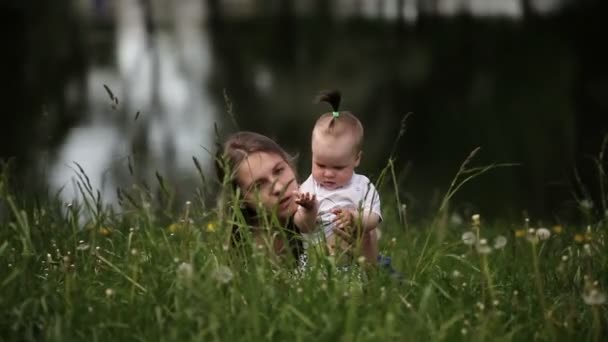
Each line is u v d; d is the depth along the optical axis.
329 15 48.31
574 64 31.38
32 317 5.08
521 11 44.47
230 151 6.01
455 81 30.27
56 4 43.31
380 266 5.40
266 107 26.48
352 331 4.67
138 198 7.14
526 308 5.36
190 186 14.45
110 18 48.16
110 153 18.56
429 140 21.44
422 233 8.15
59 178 15.73
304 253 5.98
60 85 29.38
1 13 40.69
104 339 4.92
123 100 27.22
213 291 4.96
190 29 45.44
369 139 21.91
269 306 5.05
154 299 5.15
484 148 20.31
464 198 14.88
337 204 5.96
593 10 40.00
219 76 32.53
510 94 27.39
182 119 24.19
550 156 19.00
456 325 4.96
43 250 6.33
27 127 21.89
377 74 31.89
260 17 48.94
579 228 8.65
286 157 6.11
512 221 9.42
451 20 45.03
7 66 32.84
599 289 5.76
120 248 6.32
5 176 6.86
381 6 50.94
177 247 5.74
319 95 5.96
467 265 6.33
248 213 6.07
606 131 21.14
